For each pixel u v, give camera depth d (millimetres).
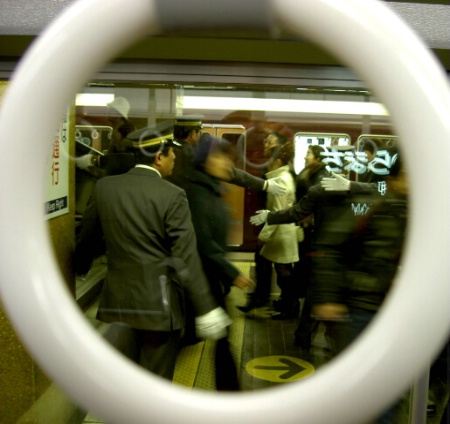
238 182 2877
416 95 444
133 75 1856
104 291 2191
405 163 463
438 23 1482
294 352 2877
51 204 2096
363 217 2090
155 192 2062
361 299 2098
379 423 2041
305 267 2943
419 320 451
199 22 487
